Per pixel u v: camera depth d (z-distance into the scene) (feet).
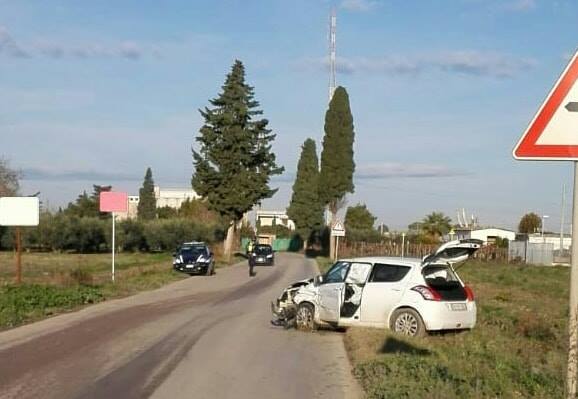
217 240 250.78
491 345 45.91
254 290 102.63
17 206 85.20
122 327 57.41
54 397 31.71
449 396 28.50
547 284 123.03
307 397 32.35
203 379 36.22
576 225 18.69
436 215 321.52
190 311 71.26
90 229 229.66
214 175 208.85
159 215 385.09
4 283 89.15
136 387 33.99
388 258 54.08
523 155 18.85
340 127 212.64
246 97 210.18
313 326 55.83
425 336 49.88
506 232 329.72
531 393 29.37
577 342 19.22
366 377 35.19
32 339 50.19
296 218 331.57
